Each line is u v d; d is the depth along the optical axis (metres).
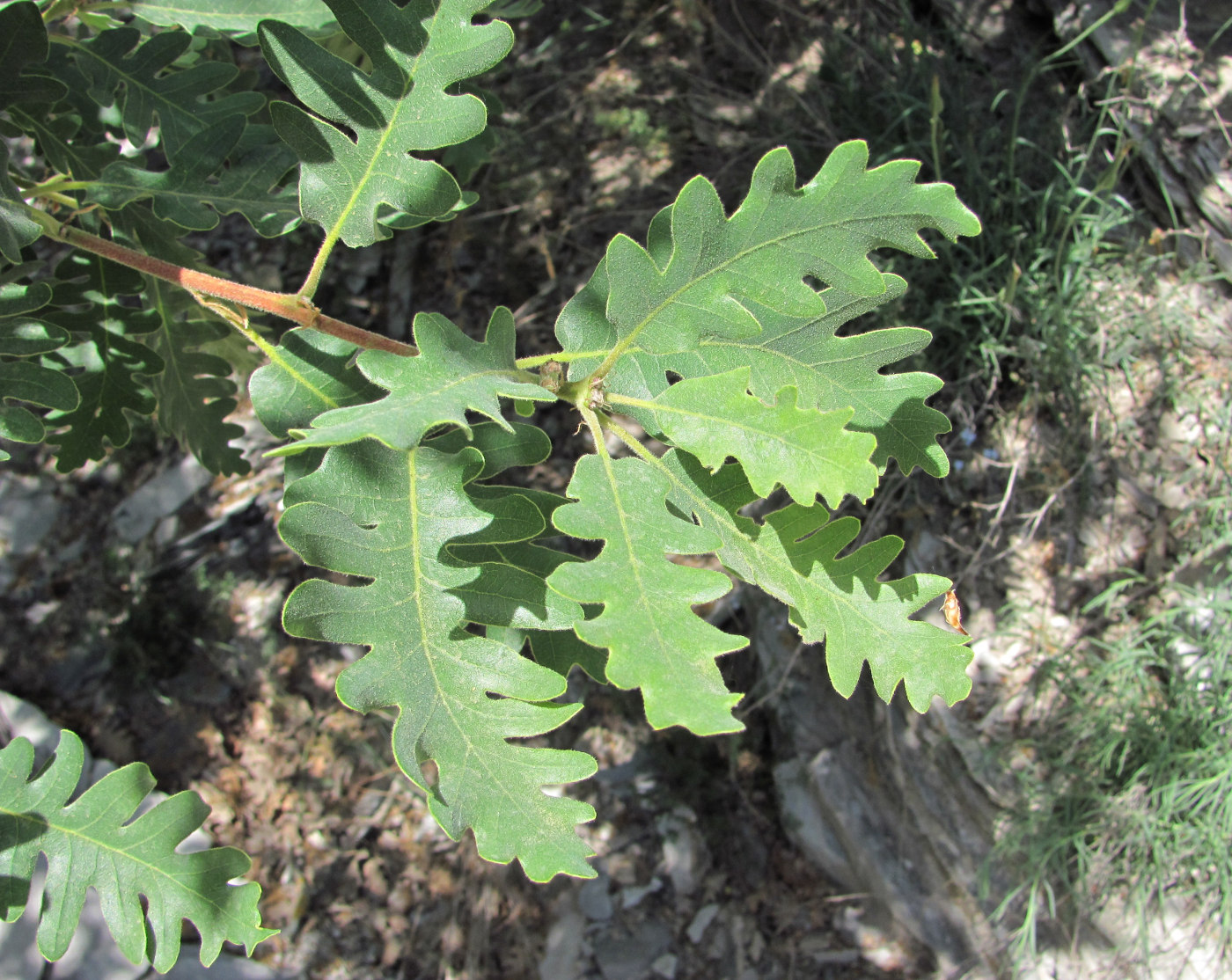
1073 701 3.27
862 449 0.95
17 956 3.90
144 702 4.52
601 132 4.56
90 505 4.79
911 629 1.15
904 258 3.44
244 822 4.29
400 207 1.23
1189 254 3.46
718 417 1.03
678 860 4.07
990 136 3.56
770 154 0.98
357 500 1.10
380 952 4.08
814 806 3.92
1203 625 3.15
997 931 3.49
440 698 1.07
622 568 0.93
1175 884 3.17
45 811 1.34
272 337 2.80
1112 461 3.39
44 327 1.43
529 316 4.39
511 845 1.02
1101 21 3.14
